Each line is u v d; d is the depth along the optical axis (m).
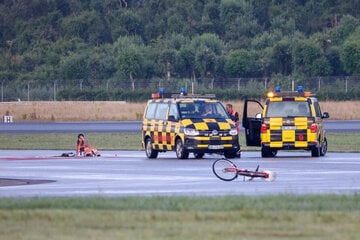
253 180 78.62
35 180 80.56
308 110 113.62
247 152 130.38
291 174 84.94
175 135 113.25
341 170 90.19
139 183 76.38
